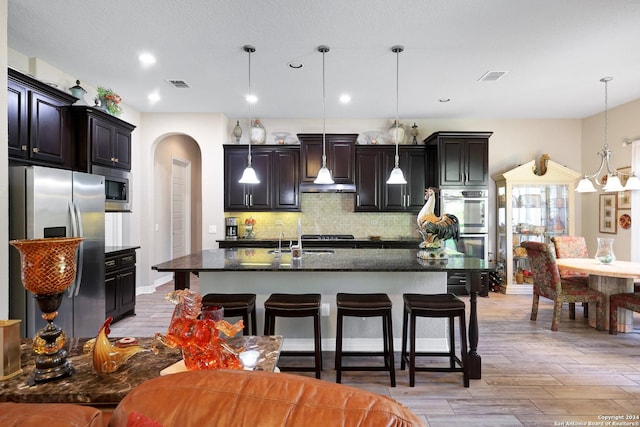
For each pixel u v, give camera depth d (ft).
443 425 7.22
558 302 12.80
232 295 9.43
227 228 19.16
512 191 18.33
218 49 11.27
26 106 10.00
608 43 10.86
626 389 8.65
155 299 17.39
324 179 12.59
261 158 18.95
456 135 17.88
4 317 8.04
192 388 2.55
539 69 12.92
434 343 11.04
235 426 2.30
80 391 3.57
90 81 14.03
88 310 11.07
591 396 8.33
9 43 10.82
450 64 12.46
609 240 13.00
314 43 10.87
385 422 2.22
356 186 18.98
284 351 9.89
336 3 8.76
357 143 19.99
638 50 11.37
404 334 9.99
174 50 11.35
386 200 19.01
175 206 22.35
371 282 10.94
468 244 17.98
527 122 19.85
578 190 15.07
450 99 16.46
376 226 19.98
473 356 9.19
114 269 13.42
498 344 11.53
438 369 8.89
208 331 3.82
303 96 16.01
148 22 9.65
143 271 18.62
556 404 7.99
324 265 9.60
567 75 13.51
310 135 18.53
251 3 8.75
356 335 11.00
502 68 12.84
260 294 10.91
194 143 24.53
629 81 14.16
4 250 8.08
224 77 13.69
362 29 10.02
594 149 18.90
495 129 19.93
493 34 10.30
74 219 10.19
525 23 9.70
